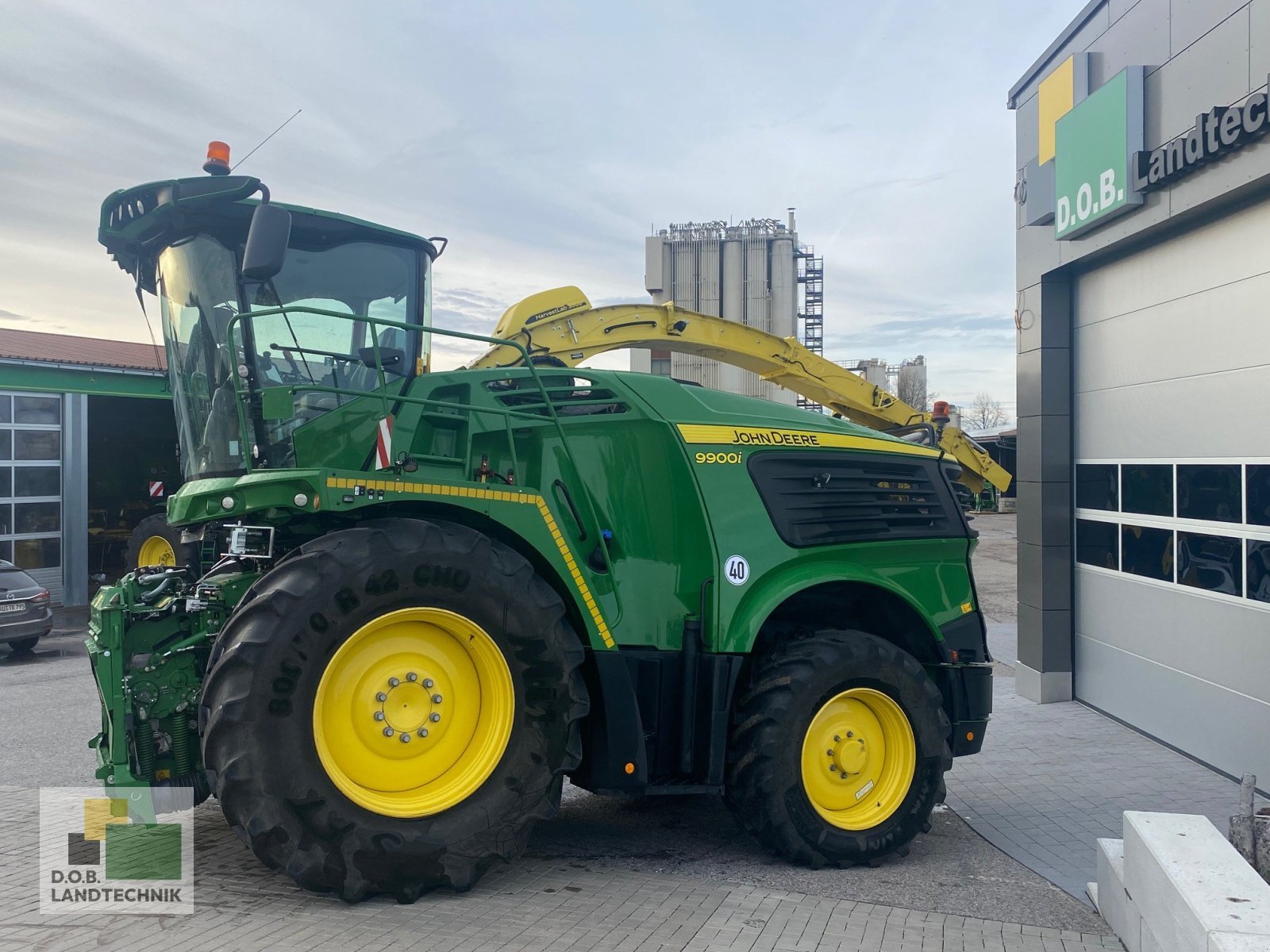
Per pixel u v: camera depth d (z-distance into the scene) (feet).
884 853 15.31
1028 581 28.30
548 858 15.23
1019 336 28.68
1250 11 18.37
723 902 13.21
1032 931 12.58
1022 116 28.09
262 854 11.49
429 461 14.80
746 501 15.51
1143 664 23.94
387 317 15.85
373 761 12.51
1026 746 23.12
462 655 13.09
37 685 32.99
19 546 53.83
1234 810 18.34
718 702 14.69
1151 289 23.21
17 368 53.11
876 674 15.40
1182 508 22.08
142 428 66.64
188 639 13.47
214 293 15.10
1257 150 18.19
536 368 15.72
